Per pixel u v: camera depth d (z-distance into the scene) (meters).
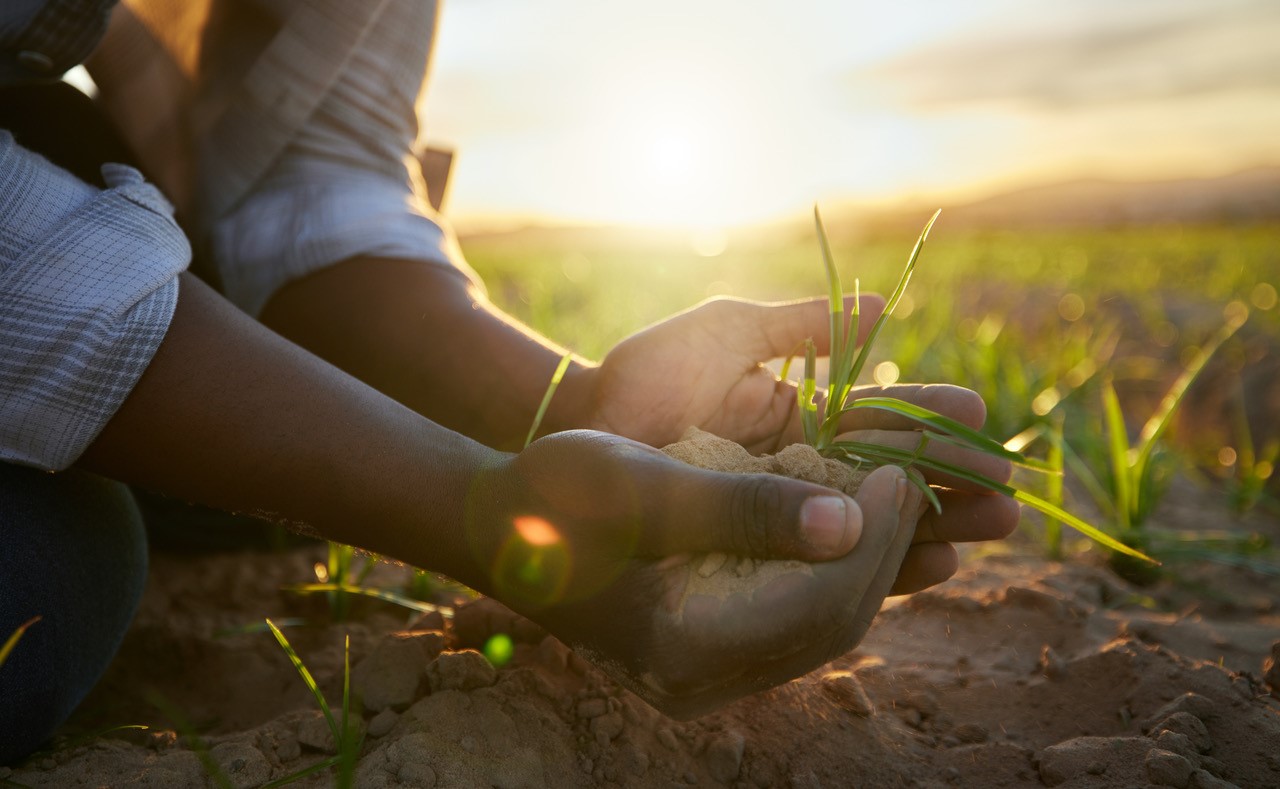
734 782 0.38
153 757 0.39
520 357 0.50
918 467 0.39
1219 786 0.36
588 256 6.18
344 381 0.36
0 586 0.36
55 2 0.44
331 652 0.54
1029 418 0.96
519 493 0.33
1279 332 1.75
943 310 1.94
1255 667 0.49
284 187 0.57
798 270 4.30
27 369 0.32
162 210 0.37
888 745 0.41
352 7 0.57
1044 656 0.47
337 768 0.37
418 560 0.36
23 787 0.35
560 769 0.37
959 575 0.65
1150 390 1.59
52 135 0.51
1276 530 0.90
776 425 0.46
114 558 0.41
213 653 0.54
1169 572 0.70
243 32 0.59
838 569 0.30
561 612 0.33
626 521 0.31
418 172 0.66
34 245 0.34
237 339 0.35
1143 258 4.25
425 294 0.52
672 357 0.45
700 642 0.30
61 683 0.38
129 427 0.34
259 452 0.34
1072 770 0.38
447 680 0.40
